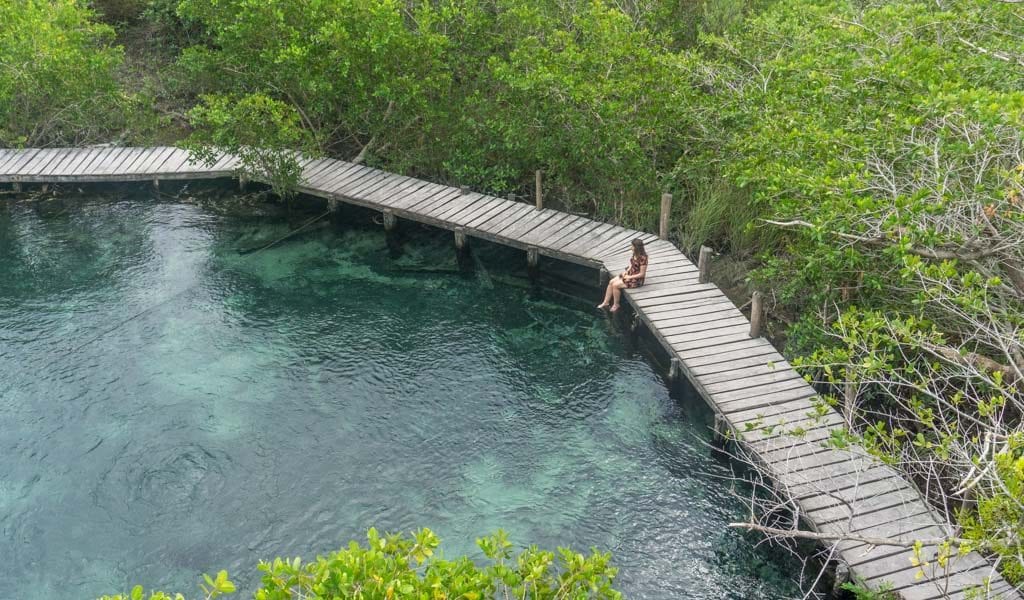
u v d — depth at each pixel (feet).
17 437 43.45
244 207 71.41
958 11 45.55
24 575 35.70
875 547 32.04
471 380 48.47
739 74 55.93
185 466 41.65
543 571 21.63
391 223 65.82
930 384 40.42
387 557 21.83
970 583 30.22
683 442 43.39
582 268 61.87
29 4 74.33
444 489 40.34
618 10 64.49
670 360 47.55
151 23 88.84
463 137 68.33
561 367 49.80
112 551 36.91
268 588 20.36
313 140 71.10
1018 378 33.88
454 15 68.33
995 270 35.65
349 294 57.62
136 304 55.77
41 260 61.62
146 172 72.59
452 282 59.72
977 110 31.48
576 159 63.72
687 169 58.44
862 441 31.42
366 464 41.93
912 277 34.04
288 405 46.14
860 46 44.11
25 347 50.80
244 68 72.64
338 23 63.31
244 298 56.80
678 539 37.40
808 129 40.60
